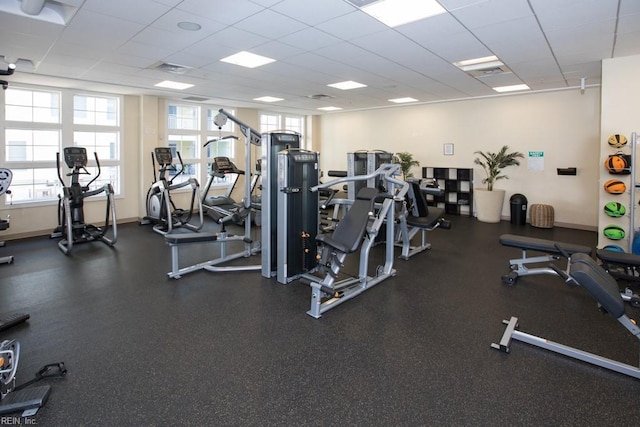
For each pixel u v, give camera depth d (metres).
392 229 4.13
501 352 2.54
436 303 3.39
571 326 2.92
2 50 4.18
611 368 2.31
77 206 5.57
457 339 2.72
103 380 2.20
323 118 10.77
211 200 7.21
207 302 3.38
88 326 2.89
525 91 6.93
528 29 3.48
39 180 6.08
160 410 1.95
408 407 1.98
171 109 7.89
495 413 1.93
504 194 7.45
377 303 3.39
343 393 2.10
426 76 5.59
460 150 8.09
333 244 3.19
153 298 3.47
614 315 2.27
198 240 4.17
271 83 6.12
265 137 3.89
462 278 4.09
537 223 6.84
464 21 3.29
